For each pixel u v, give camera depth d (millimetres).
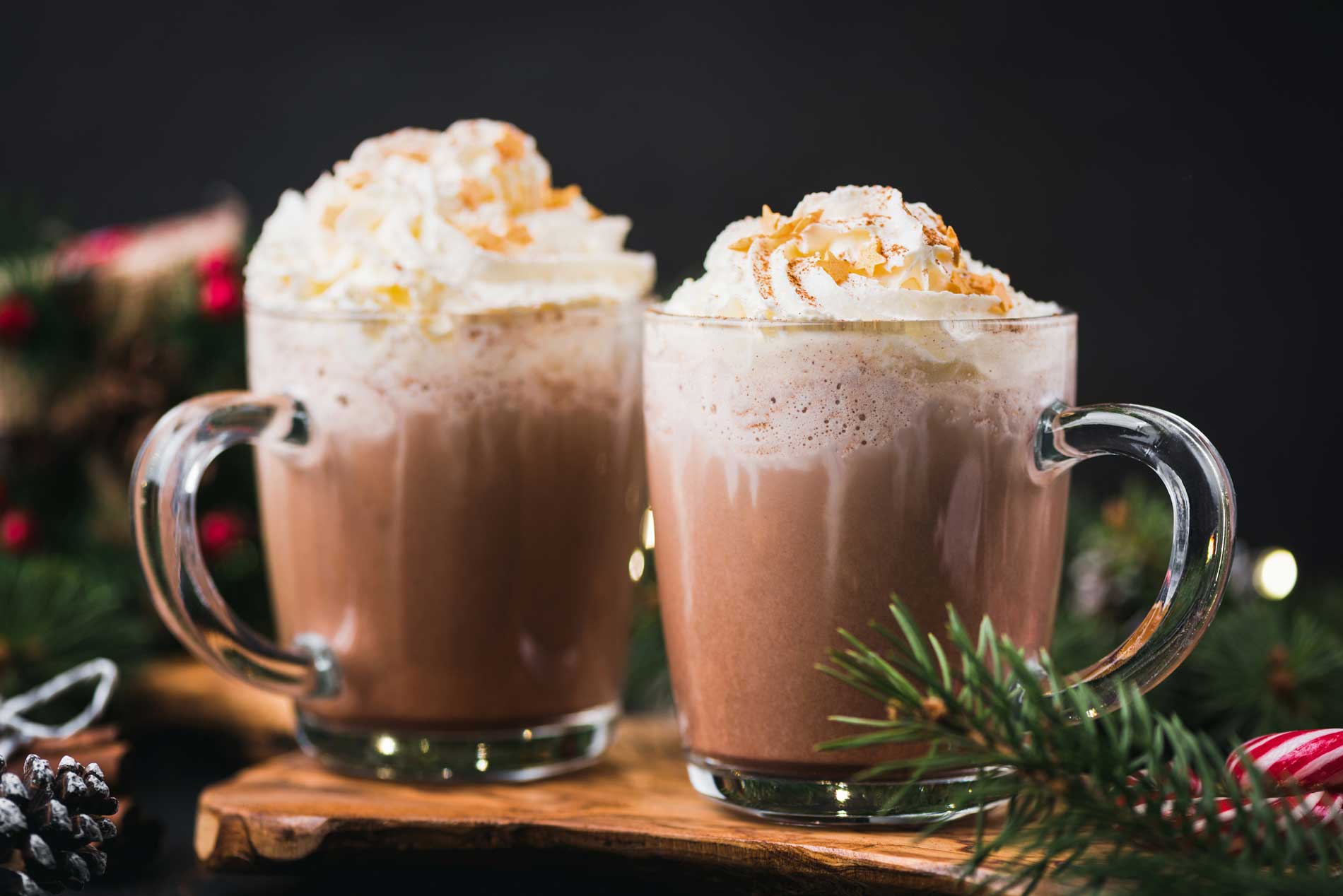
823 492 548
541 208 618
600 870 571
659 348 567
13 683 683
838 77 1032
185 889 595
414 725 607
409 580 599
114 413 771
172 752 713
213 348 769
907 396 544
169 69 1069
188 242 791
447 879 593
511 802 591
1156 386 1025
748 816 577
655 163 1056
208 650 594
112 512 773
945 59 1021
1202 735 513
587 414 604
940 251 551
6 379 767
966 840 553
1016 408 551
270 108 1067
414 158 611
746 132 1045
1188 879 490
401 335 591
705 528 560
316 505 602
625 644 630
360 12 1059
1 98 1078
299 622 613
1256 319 1016
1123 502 740
